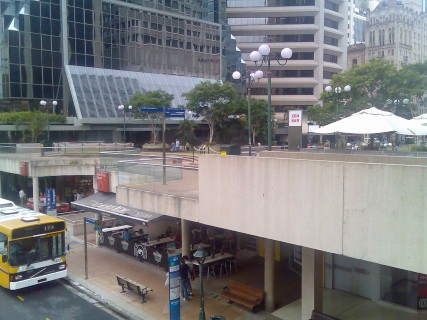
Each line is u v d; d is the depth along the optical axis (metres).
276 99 88.06
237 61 79.75
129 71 63.31
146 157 23.81
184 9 72.94
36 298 15.95
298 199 9.57
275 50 88.25
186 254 16.86
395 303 14.18
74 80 57.19
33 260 16.28
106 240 22.44
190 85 68.56
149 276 17.94
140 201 15.25
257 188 10.53
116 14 62.44
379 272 14.48
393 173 7.90
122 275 18.09
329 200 8.95
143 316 13.91
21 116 48.84
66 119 54.56
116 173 20.55
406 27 112.38
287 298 15.06
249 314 13.81
